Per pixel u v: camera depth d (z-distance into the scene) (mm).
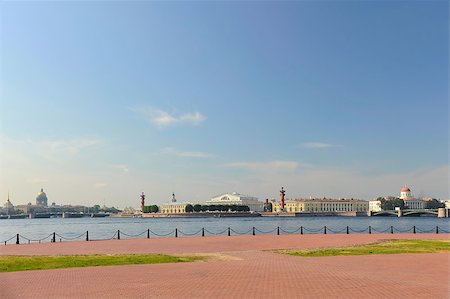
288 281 18438
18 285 17750
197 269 22234
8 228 125688
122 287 17219
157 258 27141
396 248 34062
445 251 31672
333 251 31922
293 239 46156
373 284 17703
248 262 25328
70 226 138375
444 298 15148
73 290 16688
